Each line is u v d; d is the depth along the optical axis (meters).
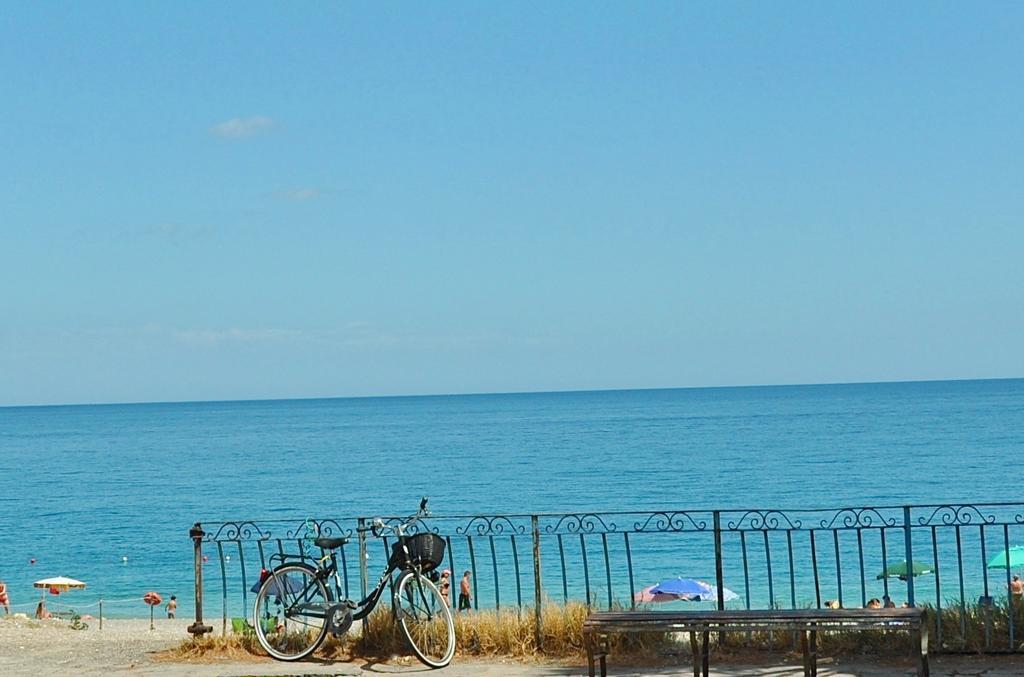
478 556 39.22
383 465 94.94
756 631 10.67
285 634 11.22
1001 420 145.38
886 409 198.50
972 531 43.09
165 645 12.14
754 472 77.44
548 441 124.88
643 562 36.91
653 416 197.00
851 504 57.41
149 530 57.00
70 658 11.53
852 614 8.78
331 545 11.10
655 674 9.90
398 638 10.98
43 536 56.22
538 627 10.95
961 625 10.26
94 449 139.50
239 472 92.56
